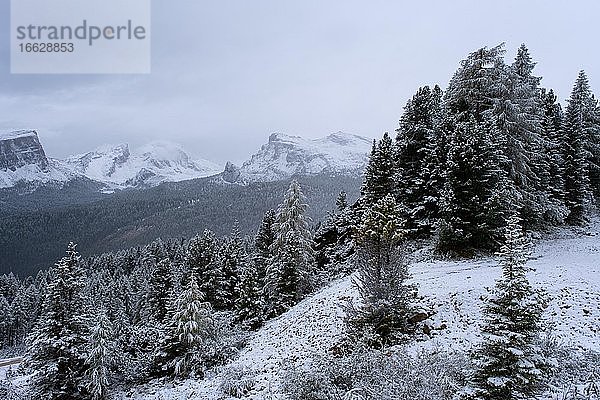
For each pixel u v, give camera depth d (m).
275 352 22.64
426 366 14.36
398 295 18.89
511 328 11.98
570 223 41.56
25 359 25.06
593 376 14.36
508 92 36.16
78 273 25.95
